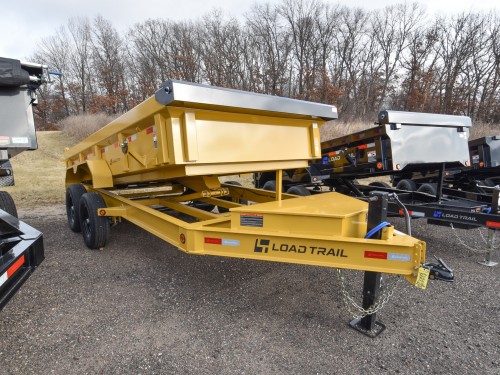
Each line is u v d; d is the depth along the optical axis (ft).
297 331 8.33
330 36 117.70
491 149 21.31
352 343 7.87
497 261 13.21
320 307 9.49
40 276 11.49
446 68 113.70
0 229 8.96
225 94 8.87
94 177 13.65
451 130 16.83
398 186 21.27
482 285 11.00
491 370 7.02
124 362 7.19
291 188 18.92
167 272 11.85
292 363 7.18
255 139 10.45
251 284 10.92
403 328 8.50
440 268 7.22
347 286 10.82
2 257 7.37
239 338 8.04
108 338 8.02
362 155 16.94
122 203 13.37
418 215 13.89
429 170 19.53
